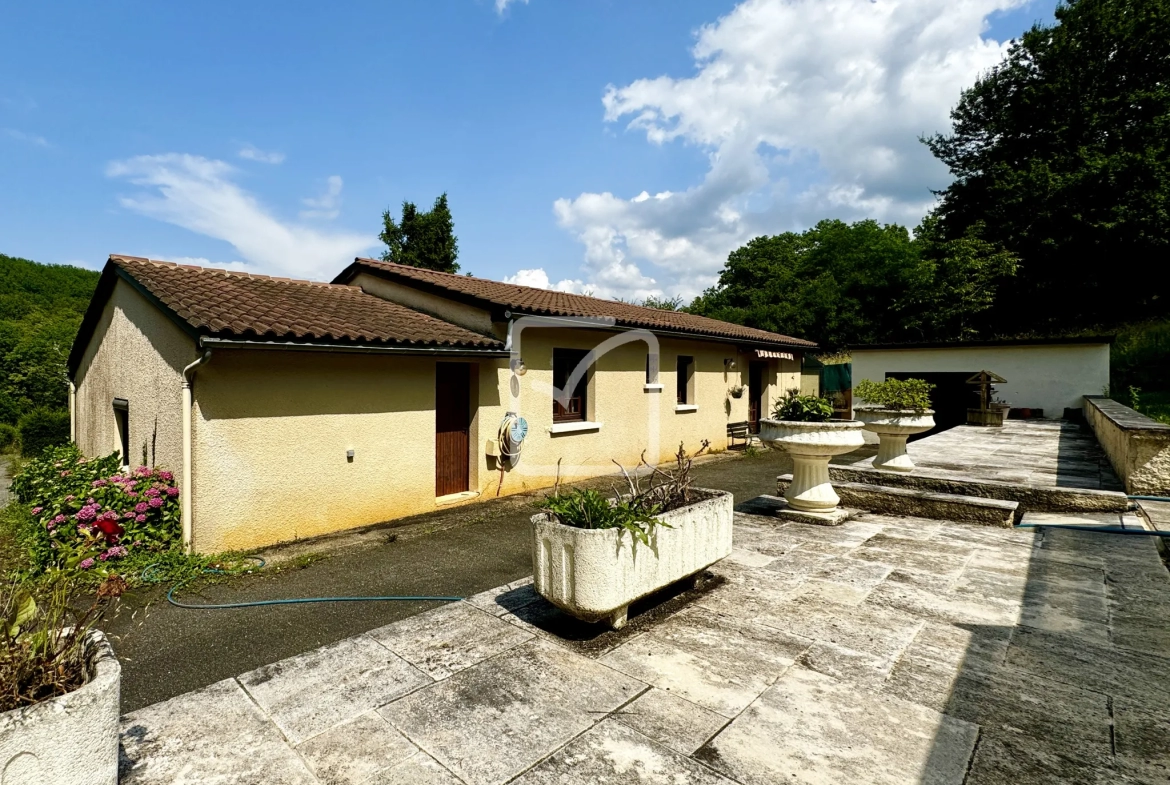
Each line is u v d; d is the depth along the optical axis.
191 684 3.39
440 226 28.50
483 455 8.96
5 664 1.97
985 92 27.00
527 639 3.56
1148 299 23.22
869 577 4.59
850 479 8.08
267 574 5.48
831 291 29.14
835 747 2.43
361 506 7.31
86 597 4.75
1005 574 4.61
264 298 7.96
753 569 4.81
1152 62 23.06
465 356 8.28
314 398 6.82
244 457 6.22
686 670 3.13
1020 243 24.38
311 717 2.72
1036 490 6.58
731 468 12.37
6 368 22.41
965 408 17.53
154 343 6.89
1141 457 6.51
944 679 2.99
